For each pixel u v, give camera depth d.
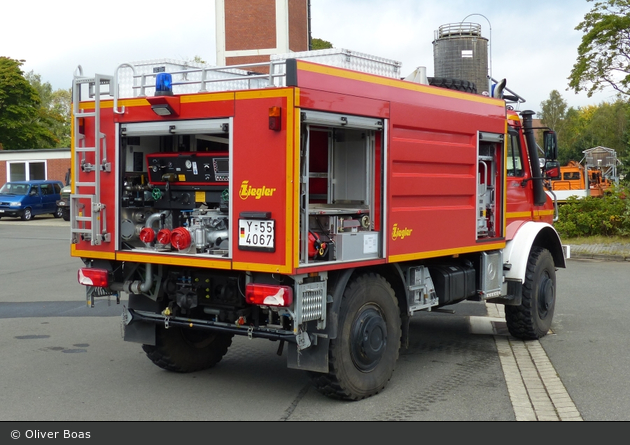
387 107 5.82
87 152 6.05
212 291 5.64
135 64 6.43
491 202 7.74
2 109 55.12
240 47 29.34
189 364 6.61
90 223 6.01
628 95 29.30
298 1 30.97
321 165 6.01
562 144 89.19
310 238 5.22
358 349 5.59
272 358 7.33
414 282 6.44
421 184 6.29
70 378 6.44
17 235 23.09
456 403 5.69
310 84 5.04
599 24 28.55
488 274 7.53
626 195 21.66
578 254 18.08
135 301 6.19
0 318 9.36
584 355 7.39
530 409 5.52
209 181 5.67
